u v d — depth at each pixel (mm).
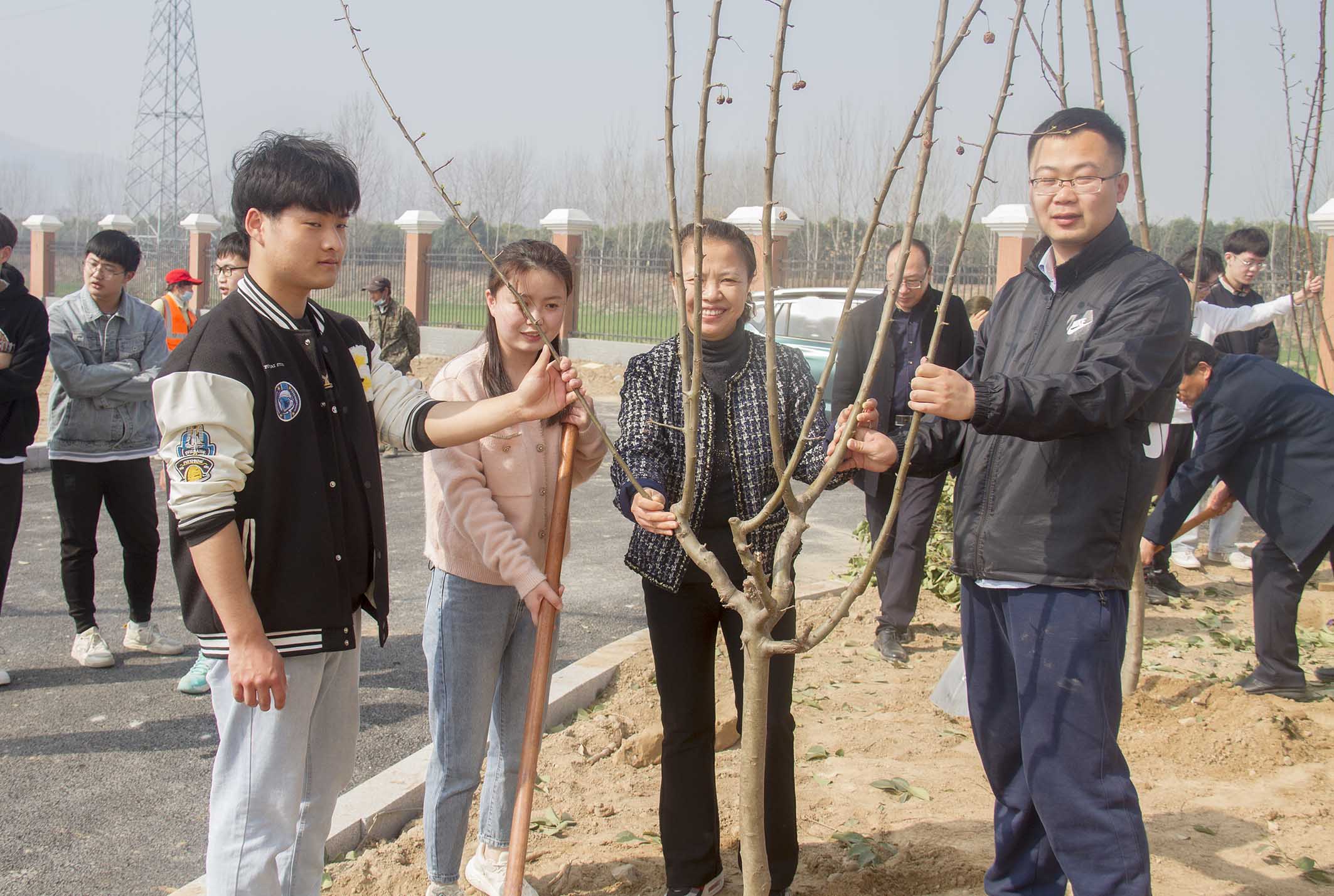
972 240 17844
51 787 3871
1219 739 4070
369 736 4414
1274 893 3027
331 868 3355
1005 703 2766
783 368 2936
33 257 29703
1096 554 2482
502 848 3127
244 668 2238
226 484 2238
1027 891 2855
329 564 2381
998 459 2586
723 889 3135
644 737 4105
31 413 4727
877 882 3123
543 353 2527
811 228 29859
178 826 3633
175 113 45469
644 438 2820
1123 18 3480
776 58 1692
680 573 2840
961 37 1708
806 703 4668
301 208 2318
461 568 2932
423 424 2668
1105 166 2492
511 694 3100
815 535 8219
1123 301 2438
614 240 34062
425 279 22719
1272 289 8086
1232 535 7488
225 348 2279
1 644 5363
